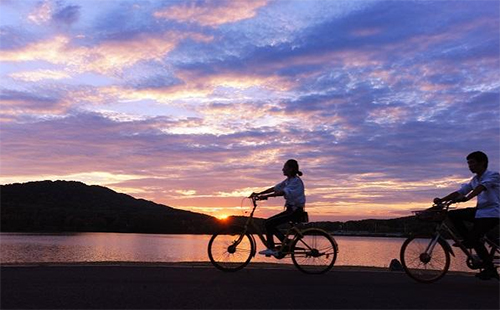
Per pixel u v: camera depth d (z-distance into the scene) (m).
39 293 5.60
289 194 7.66
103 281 6.43
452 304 5.41
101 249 48.59
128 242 62.22
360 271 7.89
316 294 5.82
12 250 46.31
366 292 6.02
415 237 7.03
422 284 6.73
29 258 39.19
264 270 7.79
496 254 6.68
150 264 8.16
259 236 7.73
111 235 84.62
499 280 6.74
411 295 5.89
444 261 6.89
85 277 6.73
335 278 7.11
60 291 5.72
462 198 6.66
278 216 7.71
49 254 43.12
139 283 6.32
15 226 95.25
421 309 5.15
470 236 6.70
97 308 4.93
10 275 6.87
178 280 6.62
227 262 7.70
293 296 5.68
